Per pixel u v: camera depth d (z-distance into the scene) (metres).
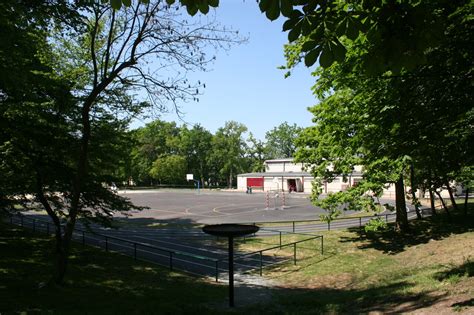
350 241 23.42
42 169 15.40
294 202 53.53
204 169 113.50
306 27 3.44
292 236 25.73
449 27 7.16
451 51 7.57
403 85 8.48
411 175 23.56
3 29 8.95
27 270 15.12
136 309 10.34
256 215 39.19
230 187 106.81
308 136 23.55
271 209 44.69
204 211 43.44
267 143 128.50
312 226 30.03
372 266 17.45
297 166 88.00
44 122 14.83
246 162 110.12
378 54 3.66
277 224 31.59
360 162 20.02
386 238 23.45
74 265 16.95
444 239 21.14
